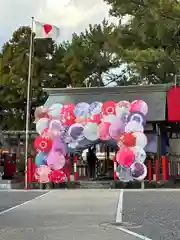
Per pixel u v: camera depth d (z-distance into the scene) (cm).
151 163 2514
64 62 4631
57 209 1515
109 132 2359
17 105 4578
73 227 1130
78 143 2427
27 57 4459
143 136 2319
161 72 3466
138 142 2322
